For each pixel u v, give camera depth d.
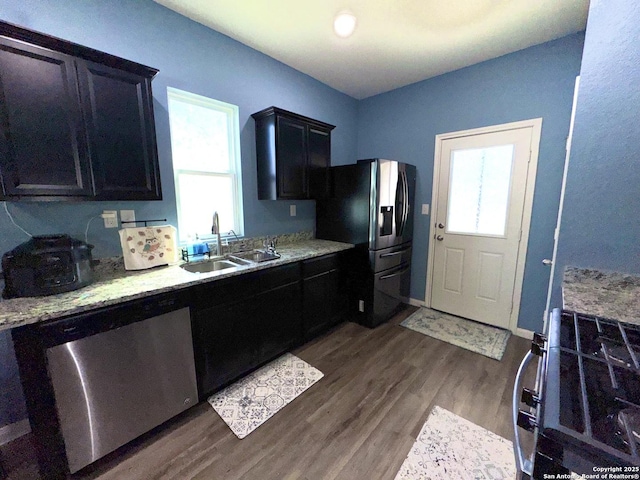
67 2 1.56
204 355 1.75
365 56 2.58
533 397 0.66
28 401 1.23
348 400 1.84
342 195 2.94
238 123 2.44
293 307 2.34
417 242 3.34
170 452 1.47
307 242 3.05
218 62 2.25
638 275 1.26
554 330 0.91
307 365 2.22
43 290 1.33
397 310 3.19
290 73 2.79
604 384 0.65
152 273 1.79
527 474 0.61
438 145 3.03
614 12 1.20
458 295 3.09
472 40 2.30
